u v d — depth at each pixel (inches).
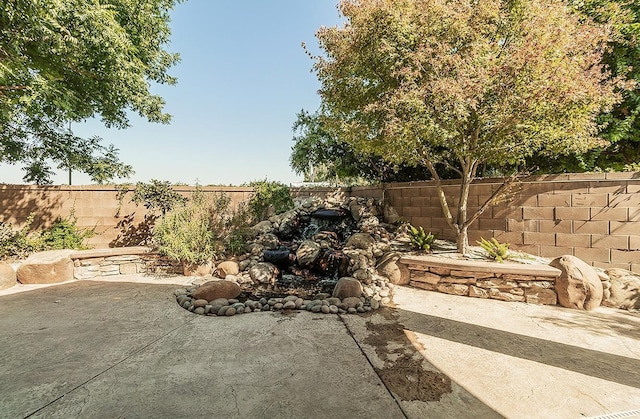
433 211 250.5
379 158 366.9
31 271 197.2
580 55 145.3
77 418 70.1
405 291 183.6
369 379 88.6
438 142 171.8
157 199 281.0
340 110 220.4
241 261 234.5
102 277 217.9
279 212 343.6
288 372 92.4
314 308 149.5
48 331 122.6
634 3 194.4
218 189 319.9
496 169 308.0
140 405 75.4
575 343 113.0
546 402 77.9
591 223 177.3
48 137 304.2
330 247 254.7
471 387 84.7
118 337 117.3
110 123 328.2
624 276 157.8
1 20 173.8
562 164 238.2
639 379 88.8
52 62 215.0
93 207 278.1
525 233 199.8
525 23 154.9
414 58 165.2
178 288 188.5
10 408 73.1
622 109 218.1
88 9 183.3
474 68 151.3
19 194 255.0
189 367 94.8
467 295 173.2
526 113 147.9
